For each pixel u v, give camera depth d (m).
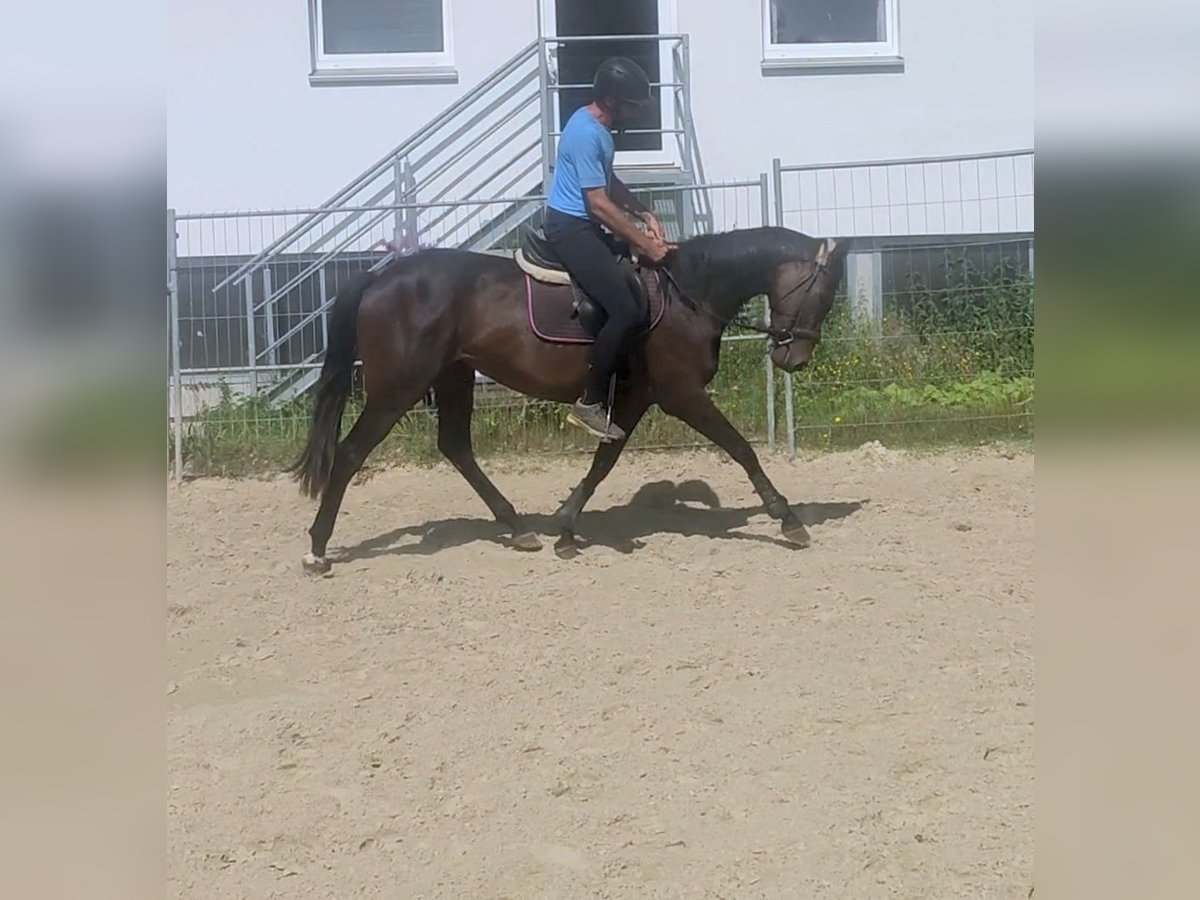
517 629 6.09
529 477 9.44
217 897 3.85
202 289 10.87
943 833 4.08
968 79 11.65
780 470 9.41
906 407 9.98
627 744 4.80
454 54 11.35
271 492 9.29
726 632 5.93
